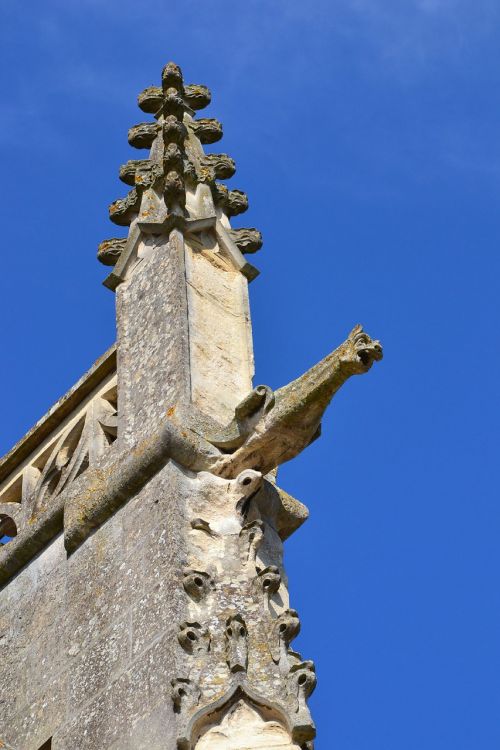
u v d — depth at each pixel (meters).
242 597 13.43
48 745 13.74
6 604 15.35
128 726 12.97
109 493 14.55
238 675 12.70
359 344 13.91
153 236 16.30
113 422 15.48
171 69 18.08
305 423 14.22
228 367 15.28
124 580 13.97
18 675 14.59
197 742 12.43
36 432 16.30
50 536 15.34
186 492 14.12
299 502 14.80
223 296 15.86
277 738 12.38
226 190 16.81
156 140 17.28
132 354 15.56
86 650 13.91
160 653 13.11
